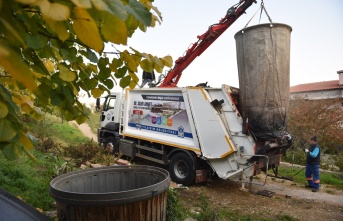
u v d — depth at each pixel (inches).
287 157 394.6
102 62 42.7
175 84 310.8
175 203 132.7
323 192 247.0
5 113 25.5
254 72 188.1
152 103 280.4
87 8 17.9
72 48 35.6
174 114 254.7
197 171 231.5
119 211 65.7
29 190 161.6
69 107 38.8
